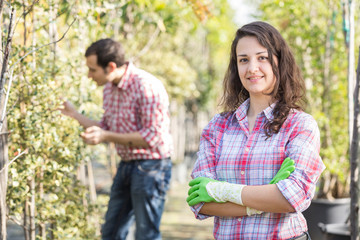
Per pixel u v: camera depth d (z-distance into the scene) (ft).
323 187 16.22
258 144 5.71
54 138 8.66
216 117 6.31
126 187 11.56
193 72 26.03
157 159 11.19
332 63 15.97
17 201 8.56
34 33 9.04
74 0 9.84
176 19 16.92
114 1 12.70
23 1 8.04
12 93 8.43
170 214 21.67
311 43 15.48
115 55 10.71
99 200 12.73
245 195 5.42
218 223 5.90
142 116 10.93
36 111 8.76
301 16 15.55
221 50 34.55
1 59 6.57
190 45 31.42
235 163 5.75
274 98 5.88
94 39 13.26
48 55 9.43
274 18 16.80
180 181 30.83
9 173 8.38
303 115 5.69
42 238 9.18
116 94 11.19
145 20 15.92
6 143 6.89
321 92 16.31
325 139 15.72
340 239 12.28
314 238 15.15
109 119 11.46
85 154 10.19
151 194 11.13
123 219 11.69
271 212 5.49
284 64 5.81
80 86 10.73
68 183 9.61
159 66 22.97
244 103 6.08
